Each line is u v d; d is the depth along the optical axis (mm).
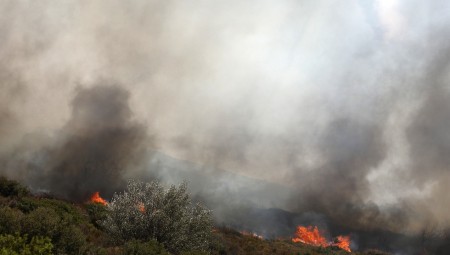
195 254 11352
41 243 6988
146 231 13148
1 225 7609
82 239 8672
